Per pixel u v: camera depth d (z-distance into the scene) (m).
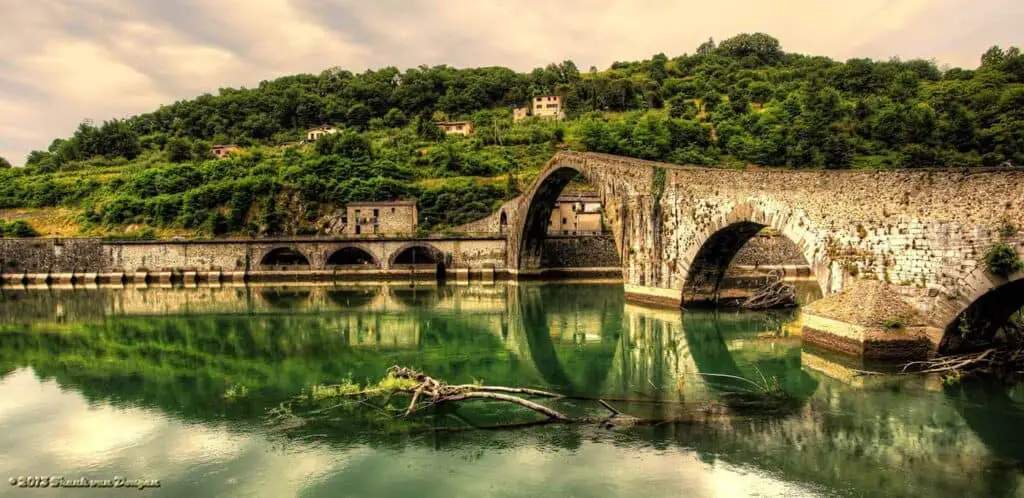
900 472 14.52
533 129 118.56
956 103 83.00
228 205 84.44
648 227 42.22
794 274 59.75
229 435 17.30
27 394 21.84
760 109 115.12
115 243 69.81
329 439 16.86
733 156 93.38
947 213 22.11
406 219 78.62
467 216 86.50
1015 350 22.56
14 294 58.94
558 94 147.00
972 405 19.08
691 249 37.84
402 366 26.09
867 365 23.16
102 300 53.16
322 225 83.88
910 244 23.42
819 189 27.59
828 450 15.73
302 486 14.15
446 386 19.48
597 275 68.00
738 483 14.03
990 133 73.56
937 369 22.14
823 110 91.38
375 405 19.72
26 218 88.12
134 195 89.88
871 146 81.88
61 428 18.12
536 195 59.72
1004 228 20.20
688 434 16.91
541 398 20.45
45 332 36.12
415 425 17.75
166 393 21.81
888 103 90.19
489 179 95.31
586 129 103.75
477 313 43.00
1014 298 21.27
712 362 26.06
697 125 101.12
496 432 17.19
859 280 25.34
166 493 13.94
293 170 90.06
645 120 104.94
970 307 21.47
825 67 142.00
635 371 24.77
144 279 68.69
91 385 23.09
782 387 21.56
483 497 13.56
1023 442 16.25
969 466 14.83
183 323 39.47
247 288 62.81
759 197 31.41
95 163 115.44
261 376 24.39
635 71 176.00
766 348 28.70
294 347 30.80
